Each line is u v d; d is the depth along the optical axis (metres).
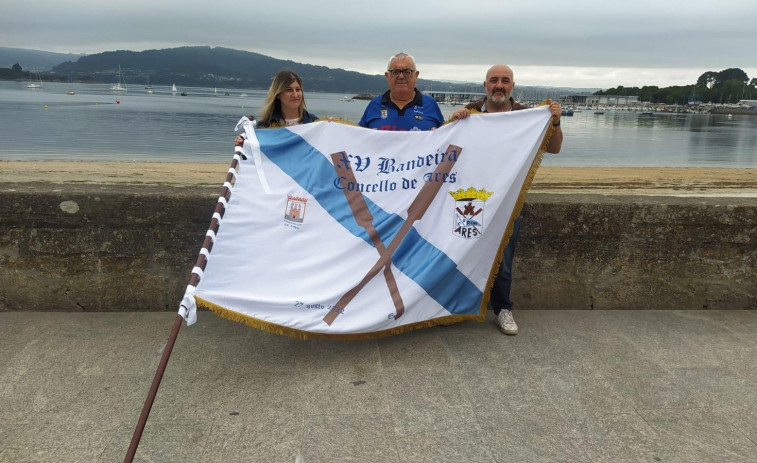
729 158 37.78
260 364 3.50
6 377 3.25
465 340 3.89
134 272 4.24
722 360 3.66
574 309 4.52
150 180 20.28
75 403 3.01
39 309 4.25
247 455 2.62
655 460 2.64
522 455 2.66
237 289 3.38
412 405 3.07
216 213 3.36
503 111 4.15
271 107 4.03
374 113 4.27
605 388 3.28
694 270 4.51
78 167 23.38
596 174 26.50
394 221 3.77
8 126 45.06
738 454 2.69
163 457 2.60
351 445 2.71
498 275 4.05
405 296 3.71
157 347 3.68
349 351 3.70
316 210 3.66
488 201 3.88
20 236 4.12
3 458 2.55
